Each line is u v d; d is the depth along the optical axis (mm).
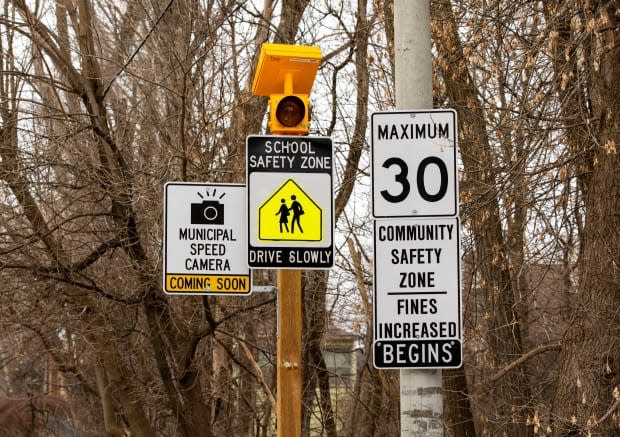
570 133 14750
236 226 12148
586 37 12992
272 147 10500
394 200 7953
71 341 25344
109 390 25188
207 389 24047
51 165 17969
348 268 22844
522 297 18328
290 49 10516
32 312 19188
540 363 20375
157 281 18562
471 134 15992
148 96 20000
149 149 19781
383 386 23438
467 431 19500
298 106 10531
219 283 12055
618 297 13781
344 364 28672
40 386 38406
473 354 19984
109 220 19578
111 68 24812
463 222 15680
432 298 7816
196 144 18781
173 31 19484
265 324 22156
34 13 20078
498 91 16469
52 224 18906
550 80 14633
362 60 21594
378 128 8055
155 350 19547
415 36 8375
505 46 14609
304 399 23625
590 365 13656
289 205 10445
